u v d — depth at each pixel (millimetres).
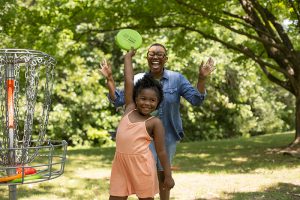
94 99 19141
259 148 11398
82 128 19984
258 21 10742
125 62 3385
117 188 3113
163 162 3139
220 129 21953
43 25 10758
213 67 3594
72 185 6461
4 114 2680
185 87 3896
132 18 11227
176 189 6094
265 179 6766
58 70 17594
